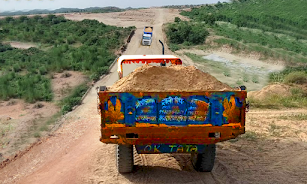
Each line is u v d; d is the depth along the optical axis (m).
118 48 40.22
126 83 6.22
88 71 25.45
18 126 12.02
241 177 6.83
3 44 43.09
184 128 5.93
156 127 5.92
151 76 6.34
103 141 5.96
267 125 11.16
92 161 7.63
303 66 33.47
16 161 8.46
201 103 5.87
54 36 48.06
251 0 99.56
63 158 8.29
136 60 8.96
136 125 5.93
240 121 5.96
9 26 57.56
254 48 40.62
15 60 31.52
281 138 9.65
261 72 30.44
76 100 15.98
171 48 42.09
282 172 7.13
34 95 16.91
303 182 6.61
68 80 22.34
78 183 6.53
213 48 42.34
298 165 7.54
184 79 6.38
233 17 74.06
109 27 58.00
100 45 41.00
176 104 5.87
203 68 31.11
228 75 28.27
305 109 14.06
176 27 54.81
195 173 6.87
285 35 54.72
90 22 61.94
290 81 19.55
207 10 95.38
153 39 48.09
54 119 12.88
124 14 88.94
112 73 25.14
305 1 78.44
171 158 7.74
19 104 16.05
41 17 73.31
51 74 23.94
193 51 41.28
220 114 5.91
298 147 8.83
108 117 5.88
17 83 20.33
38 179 7.03
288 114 12.97
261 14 74.50
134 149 8.23
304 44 47.69
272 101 15.48
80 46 39.31
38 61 29.64
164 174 6.83
